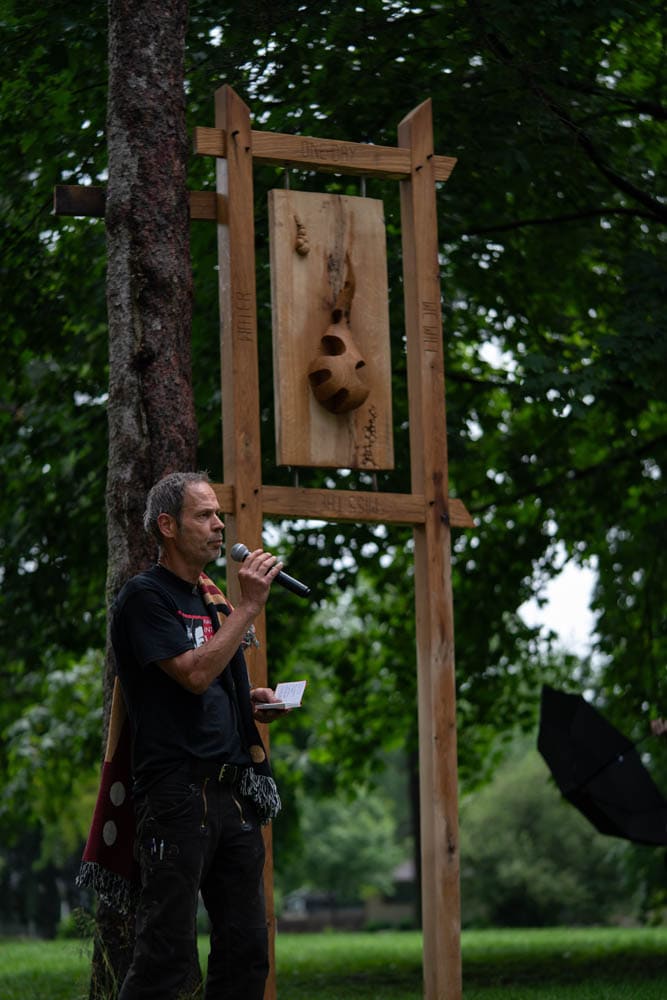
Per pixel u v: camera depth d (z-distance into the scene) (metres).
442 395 11.16
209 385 18.72
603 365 16.38
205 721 7.77
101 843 7.99
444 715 10.73
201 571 8.13
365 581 25.73
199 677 7.56
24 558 20.77
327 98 16.97
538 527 22.77
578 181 18.08
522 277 19.69
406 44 16.89
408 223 11.33
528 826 72.94
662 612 22.80
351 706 25.91
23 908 74.94
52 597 20.83
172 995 7.58
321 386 10.62
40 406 19.98
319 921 110.88
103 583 21.47
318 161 10.95
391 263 18.00
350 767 27.39
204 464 18.41
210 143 10.62
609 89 18.20
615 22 17.28
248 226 10.64
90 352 19.19
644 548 22.39
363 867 93.50
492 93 16.78
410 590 23.97
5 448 20.59
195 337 18.44
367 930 81.94
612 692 24.19
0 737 29.77
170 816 7.61
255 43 16.58
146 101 11.12
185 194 11.20
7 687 29.47
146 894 7.63
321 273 10.84
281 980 18.84
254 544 10.34
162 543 8.04
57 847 57.06
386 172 11.23
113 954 10.18
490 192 18.61
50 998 15.85
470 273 19.38
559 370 16.27
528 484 22.03
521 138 17.27
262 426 18.66
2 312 18.61
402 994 16.20
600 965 19.41
